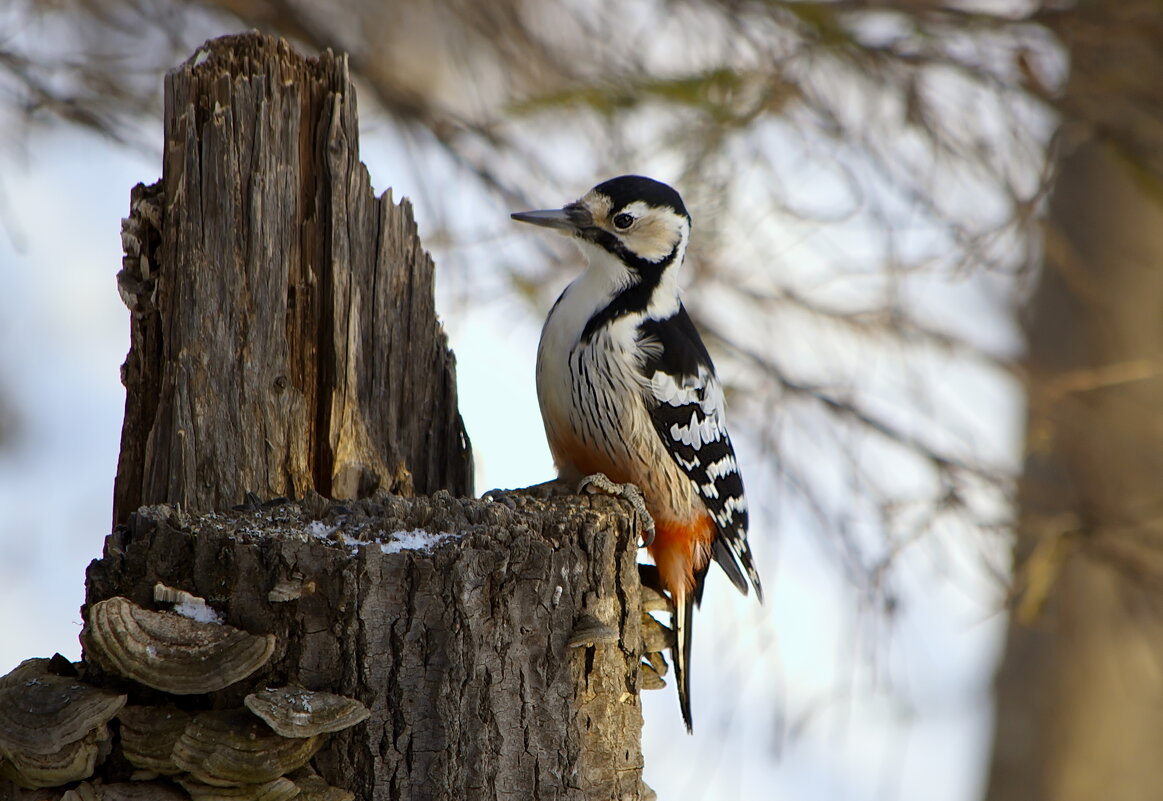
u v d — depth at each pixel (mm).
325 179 8445
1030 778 17625
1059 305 15914
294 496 8359
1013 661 18000
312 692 6773
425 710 6996
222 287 8172
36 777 6664
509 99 14484
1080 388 13234
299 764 6684
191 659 6617
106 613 6695
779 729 11383
